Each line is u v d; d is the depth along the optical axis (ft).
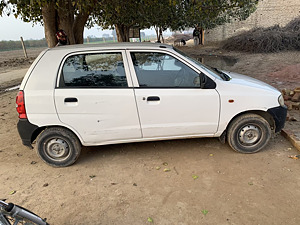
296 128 14.35
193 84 11.34
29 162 12.73
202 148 13.06
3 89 30.94
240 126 11.71
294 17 61.67
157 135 11.74
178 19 40.70
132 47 11.27
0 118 19.74
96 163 12.25
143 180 10.66
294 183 9.78
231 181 10.17
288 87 23.45
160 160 12.16
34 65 11.07
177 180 10.49
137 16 38.01
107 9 20.72
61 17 21.06
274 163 11.23
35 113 11.00
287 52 47.93
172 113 11.33
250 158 11.80
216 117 11.53
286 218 8.07
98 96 10.96
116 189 10.16
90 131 11.40
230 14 59.57
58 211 9.06
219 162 11.63
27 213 6.52
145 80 11.23
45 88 10.94
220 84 11.34
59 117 11.09
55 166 11.96
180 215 8.53
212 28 69.87
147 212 8.78
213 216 8.38
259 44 50.98
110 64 11.20
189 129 11.69
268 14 65.16
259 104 11.42
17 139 15.56
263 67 35.06
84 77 11.14
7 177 11.41
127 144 13.99
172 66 11.37
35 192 10.22
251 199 9.05
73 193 10.04
